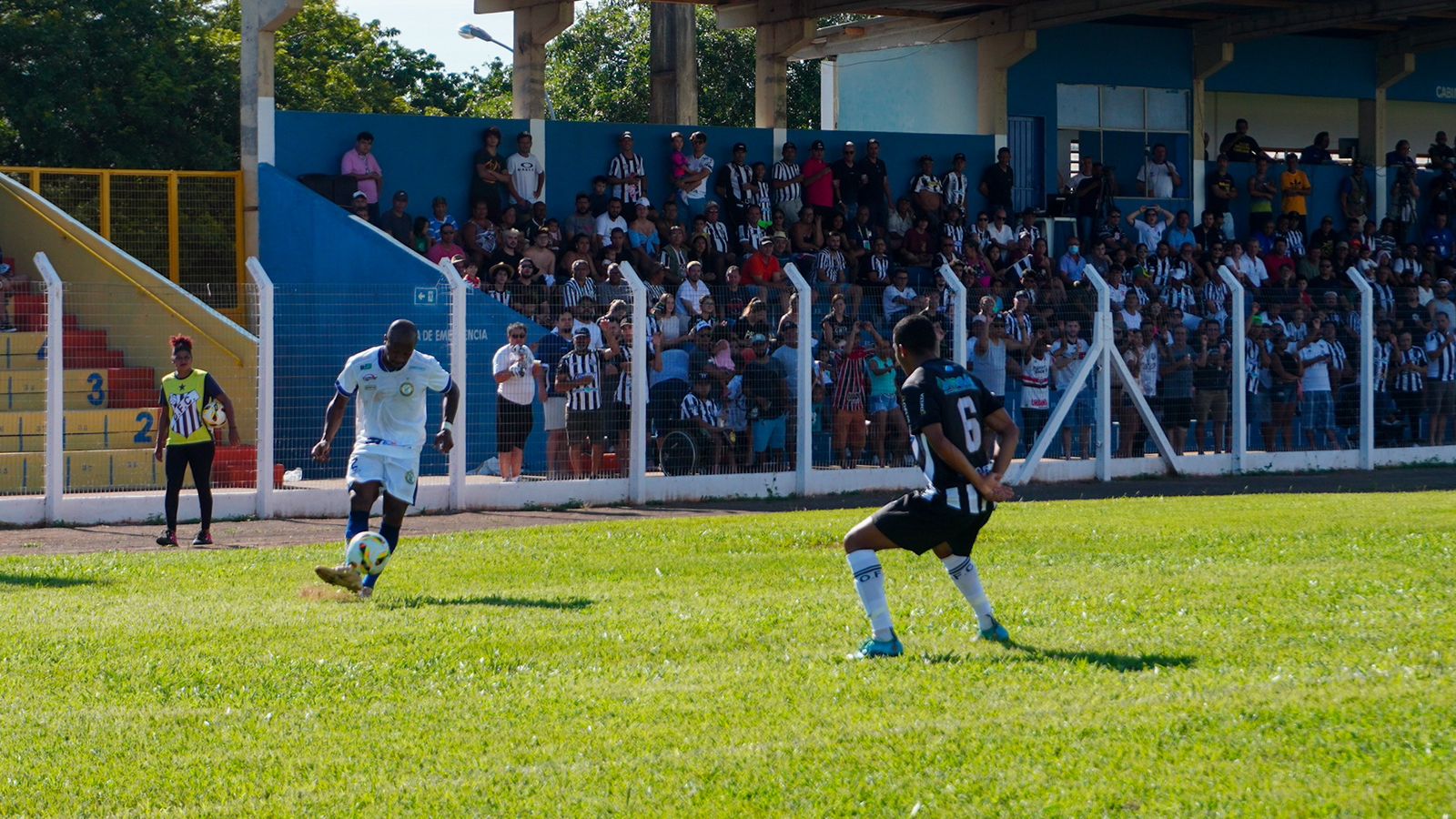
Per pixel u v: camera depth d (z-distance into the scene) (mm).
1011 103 44688
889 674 11117
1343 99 51594
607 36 78438
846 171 39438
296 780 8812
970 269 36438
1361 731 9125
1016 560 18234
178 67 59719
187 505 25406
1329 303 36438
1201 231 43781
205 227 34719
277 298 28891
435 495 26641
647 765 8898
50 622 13828
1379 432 36750
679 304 30312
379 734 9742
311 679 11266
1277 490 30828
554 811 8133
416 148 36562
